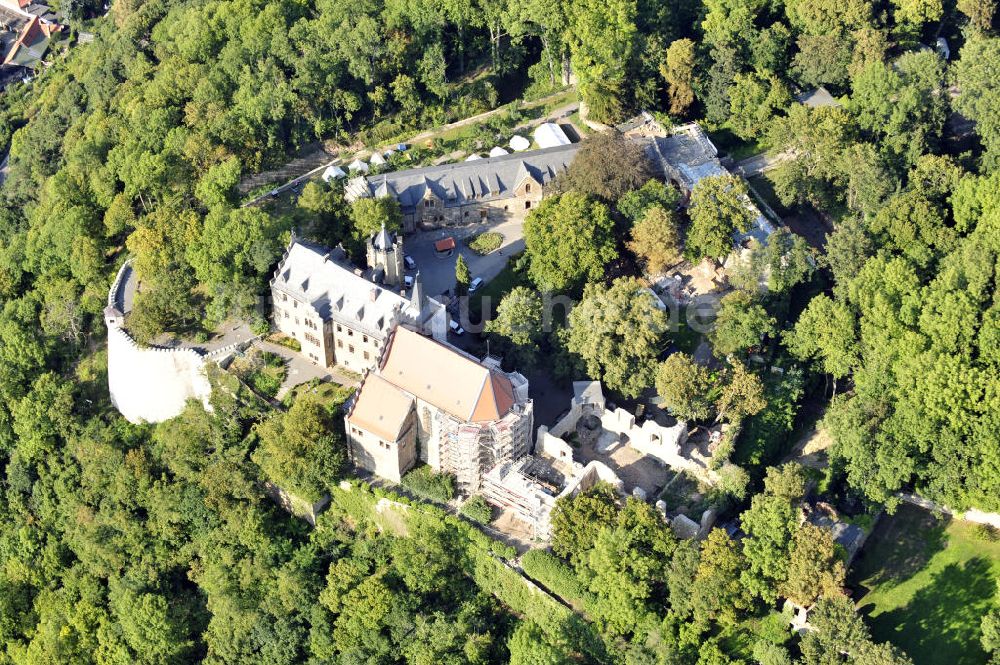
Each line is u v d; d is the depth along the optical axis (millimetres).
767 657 174875
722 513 199750
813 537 177250
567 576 189750
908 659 166375
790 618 180000
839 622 170375
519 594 195875
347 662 198250
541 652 183750
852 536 193750
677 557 181875
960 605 185500
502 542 199500
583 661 187750
